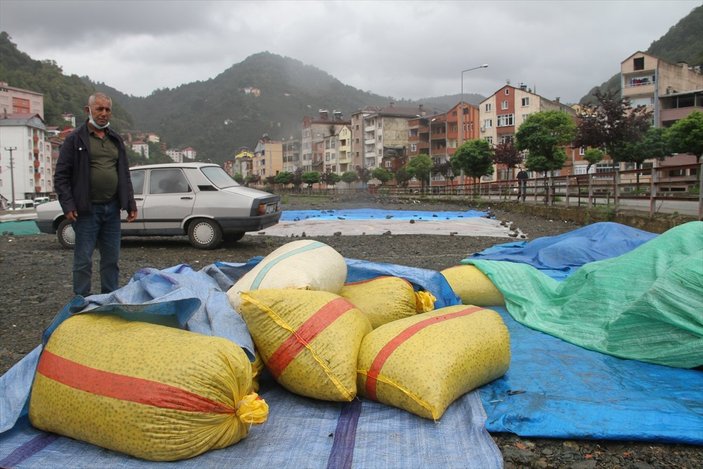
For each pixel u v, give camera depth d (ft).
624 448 9.52
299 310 10.97
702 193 38.14
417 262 30.01
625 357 13.53
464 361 10.73
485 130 240.32
